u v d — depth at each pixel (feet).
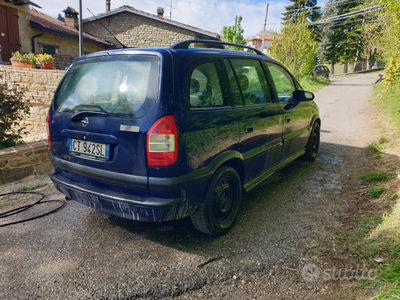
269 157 11.71
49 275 7.64
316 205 11.51
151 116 7.44
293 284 7.13
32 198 12.96
